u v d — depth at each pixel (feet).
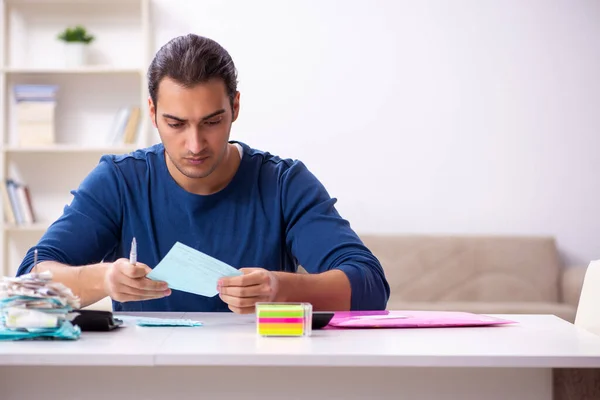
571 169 14.66
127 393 4.01
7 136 14.96
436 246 13.84
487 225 14.64
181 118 5.09
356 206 14.73
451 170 14.65
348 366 4.00
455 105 14.66
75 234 5.67
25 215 14.66
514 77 14.66
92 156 15.19
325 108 14.73
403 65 14.69
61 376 4.01
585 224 14.64
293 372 4.00
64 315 4.23
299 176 6.00
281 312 4.36
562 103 14.66
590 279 5.55
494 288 13.75
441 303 13.25
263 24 14.75
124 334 4.45
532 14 14.65
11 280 4.26
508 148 14.64
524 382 4.06
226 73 5.19
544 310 12.64
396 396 4.02
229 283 4.65
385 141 14.69
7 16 14.94
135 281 4.69
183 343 4.09
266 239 5.89
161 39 14.90
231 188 5.89
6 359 3.76
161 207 5.88
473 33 14.67
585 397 4.06
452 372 4.03
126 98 15.05
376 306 5.42
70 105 15.01
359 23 14.70
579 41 14.65
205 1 14.83
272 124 14.75
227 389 4.01
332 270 5.27
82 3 14.99
